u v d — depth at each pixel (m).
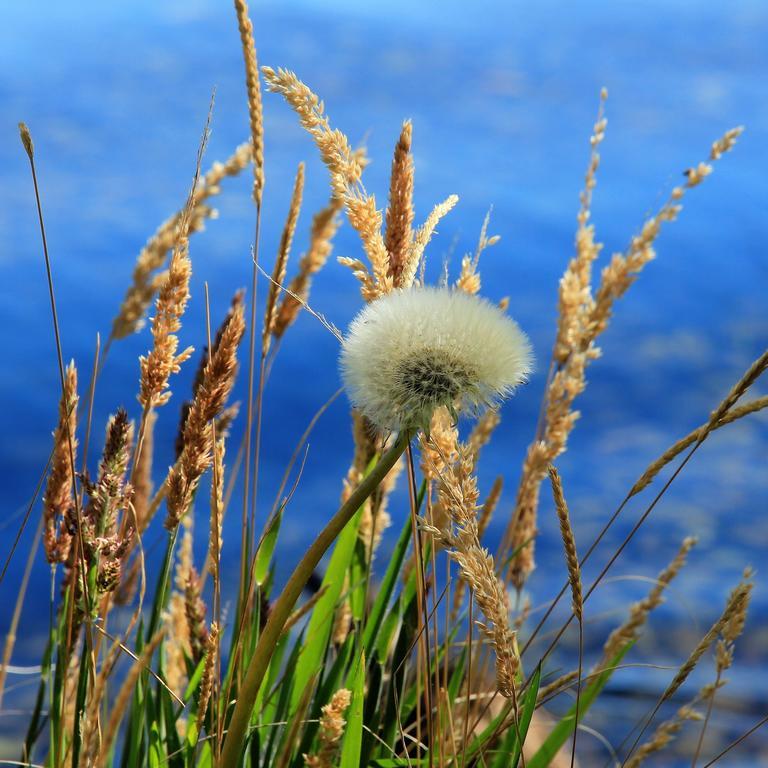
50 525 0.46
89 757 0.39
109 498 0.42
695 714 0.48
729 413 0.42
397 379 0.38
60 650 0.45
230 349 0.43
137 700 0.47
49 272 0.42
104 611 0.46
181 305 0.45
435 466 0.41
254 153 0.47
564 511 0.41
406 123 0.45
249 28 0.47
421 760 0.47
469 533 0.39
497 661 0.40
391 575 0.50
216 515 0.43
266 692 0.49
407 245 0.45
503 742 0.50
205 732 0.46
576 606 0.42
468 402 0.39
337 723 0.36
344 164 0.43
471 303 0.39
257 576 0.50
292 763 0.47
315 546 0.38
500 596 0.40
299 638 0.49
